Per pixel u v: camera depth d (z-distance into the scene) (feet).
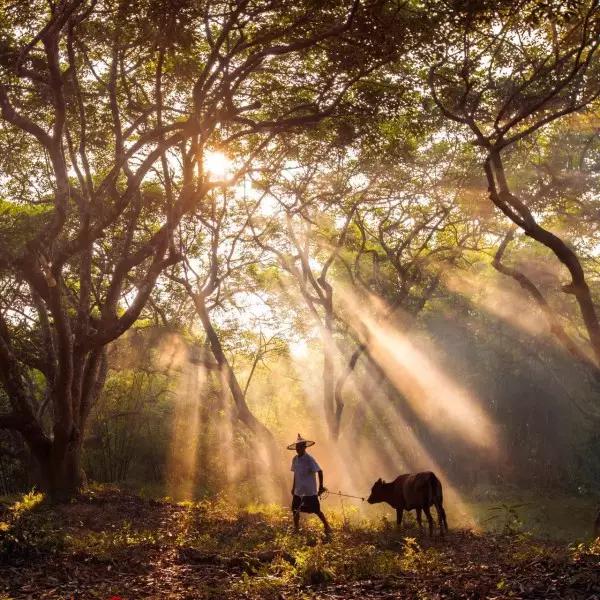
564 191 71.51
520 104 56.03
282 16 47.47
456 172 80.02
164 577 30.55
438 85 53.98
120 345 93.50
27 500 58.23
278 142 69.00
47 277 53.21
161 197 71.31
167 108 54.70
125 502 59.11
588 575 26.13
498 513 88.17
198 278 86.48
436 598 24.98
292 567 31.35
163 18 44.42
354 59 47.75
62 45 58.18
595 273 99.09
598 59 55.77
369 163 77.30
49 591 26.68
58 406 60.80
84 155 55.42
